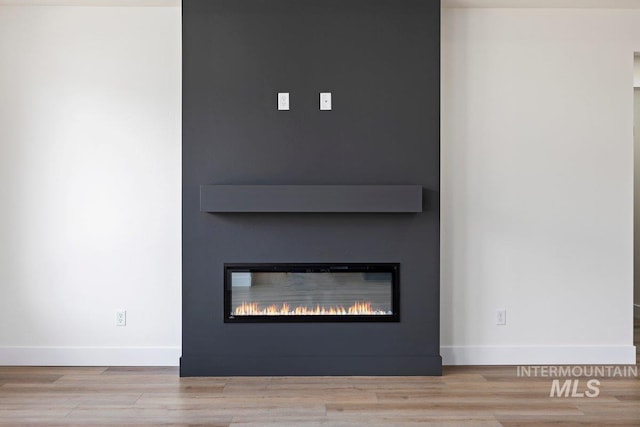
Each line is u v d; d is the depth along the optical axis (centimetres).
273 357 409
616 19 441
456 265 439
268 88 409
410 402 353
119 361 436
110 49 436
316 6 411
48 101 435
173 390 377
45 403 351
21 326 436
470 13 439
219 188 398
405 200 400
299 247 410
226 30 409
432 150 411
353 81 411
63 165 435
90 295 436
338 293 416
